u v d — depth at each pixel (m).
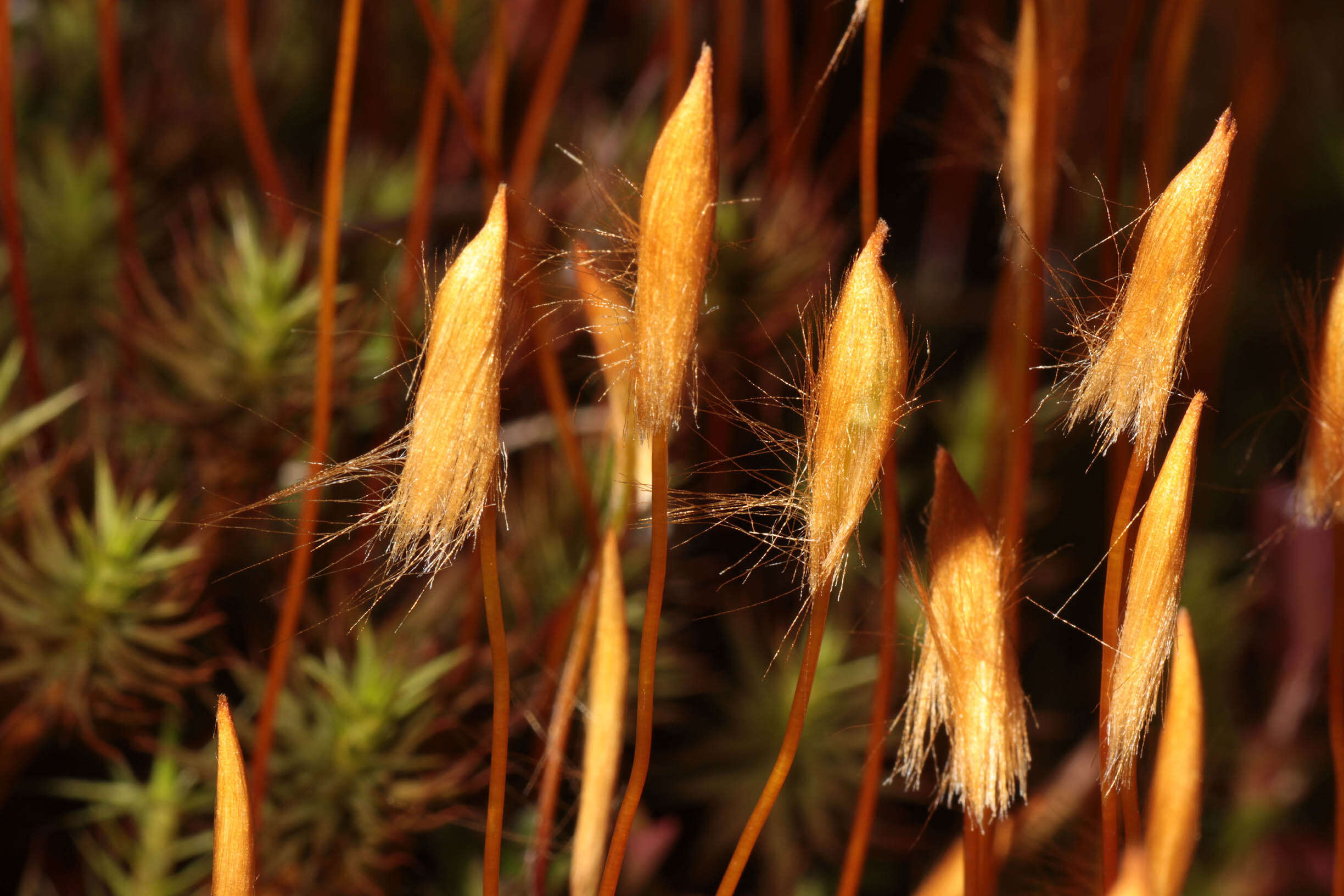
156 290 0.14
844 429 0.09
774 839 0.13
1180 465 0.09
